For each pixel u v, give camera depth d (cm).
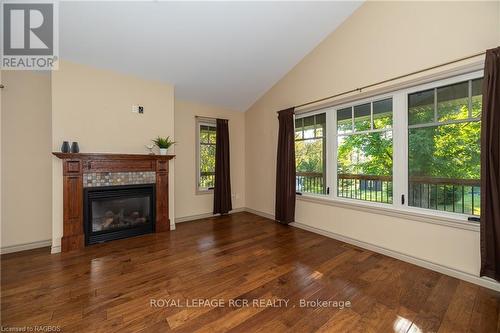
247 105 505
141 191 353
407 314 170
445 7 223
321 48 346
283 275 228
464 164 226
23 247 298
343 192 335
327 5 284
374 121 296
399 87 259
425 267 242
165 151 363
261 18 281
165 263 255
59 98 292
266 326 158
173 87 387
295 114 398
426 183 251
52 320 163
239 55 342
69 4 229
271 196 458
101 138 321
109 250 293
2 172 286
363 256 274
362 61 294
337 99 327
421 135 254
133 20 254
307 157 388
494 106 192
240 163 528
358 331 153
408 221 257
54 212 288
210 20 270
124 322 161
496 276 193
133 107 347
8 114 290
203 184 477
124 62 318
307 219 380
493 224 196
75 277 223
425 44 237
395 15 260
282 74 412
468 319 164
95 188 311
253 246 307
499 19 194
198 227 398
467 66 210
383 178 288
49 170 317
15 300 186
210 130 487
